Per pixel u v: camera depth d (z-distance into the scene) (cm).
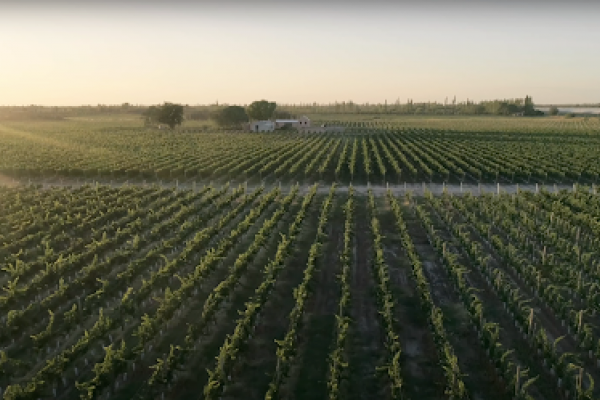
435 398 1759
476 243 3058
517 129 12375
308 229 3784
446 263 2819
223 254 3025
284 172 6275
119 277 2603
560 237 3222
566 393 1766
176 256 3188
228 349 1870
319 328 2261
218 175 6156
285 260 2988
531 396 1758
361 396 1775
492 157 6894
